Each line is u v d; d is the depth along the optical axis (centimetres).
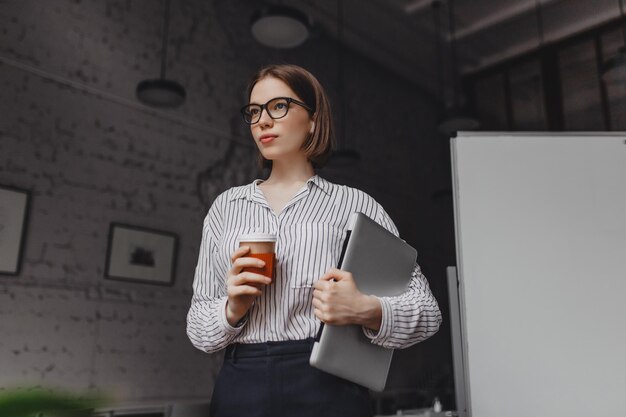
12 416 102
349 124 530
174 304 371
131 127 368
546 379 182
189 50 412
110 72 362
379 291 95
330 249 97
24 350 295
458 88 553
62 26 343
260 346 91
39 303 305
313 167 112
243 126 439
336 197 104
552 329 185
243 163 433
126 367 337
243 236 89
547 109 464
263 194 105
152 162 375
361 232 92
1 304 290
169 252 374
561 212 195
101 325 330
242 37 452
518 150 201
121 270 346
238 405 89
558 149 201
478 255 192
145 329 352
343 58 538
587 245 192
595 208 195
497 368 183
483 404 180
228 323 91
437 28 502
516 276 190
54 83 333
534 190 197
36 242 309
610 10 418
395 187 569
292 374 89
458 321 189
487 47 507
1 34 313
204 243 108
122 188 355
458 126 473
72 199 329
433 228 603
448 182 632
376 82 571
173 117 393
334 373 87
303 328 92
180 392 362
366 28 516
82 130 341
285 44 368
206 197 404
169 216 378
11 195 303
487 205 196
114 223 347
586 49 441
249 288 86
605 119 424
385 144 566
